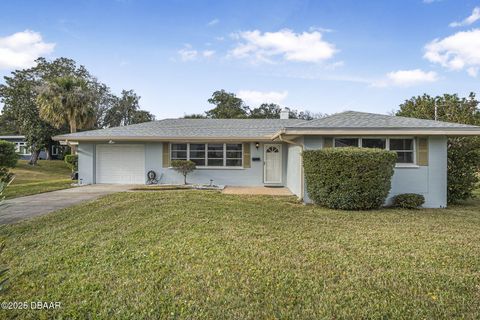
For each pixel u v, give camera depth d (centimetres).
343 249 504
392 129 916
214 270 413
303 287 366
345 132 927
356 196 856
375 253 485
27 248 508
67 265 432
